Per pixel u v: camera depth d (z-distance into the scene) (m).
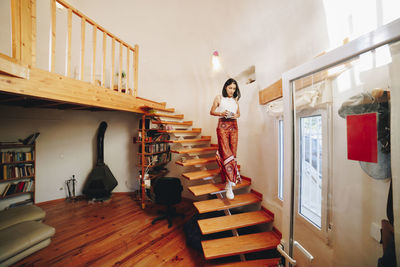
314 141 1.28
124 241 2.34
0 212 2.41
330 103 1.13
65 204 3.63
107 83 4.47
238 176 2.16
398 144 0.68
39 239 2.03
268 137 2.31
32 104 2.82
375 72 0.81
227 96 2.19
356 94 0.93
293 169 1.07
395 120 0.68
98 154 4.16
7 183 3.25
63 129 3.96
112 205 3.59
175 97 4.29
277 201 2.10
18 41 1.44
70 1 3.21
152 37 3.88
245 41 2.61
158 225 2.77
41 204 3.61
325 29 1.38
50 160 3.78
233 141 2.17
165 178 2.83
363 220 0.97
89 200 3.83
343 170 1.08
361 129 0.86
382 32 0.60
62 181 3.93
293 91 1.06
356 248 1.02
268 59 2.22
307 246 1.23
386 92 0.75
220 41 3.12
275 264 1.63
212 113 2.12
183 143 3.14
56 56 3.78
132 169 4.43
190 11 3.18
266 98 2.18
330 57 0.77
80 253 2.08
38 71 1.61
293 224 1.08
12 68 1.37
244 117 2.86
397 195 0.68
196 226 2.43
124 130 4.44
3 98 2.07
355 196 1.01
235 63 2.96
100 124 4.38
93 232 2.56
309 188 1.28
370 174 0.88
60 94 1.83
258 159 2.52
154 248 2.19
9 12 2.86
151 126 3.56
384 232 0.84
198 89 3.96
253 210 2.61
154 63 4.27
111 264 1.90
